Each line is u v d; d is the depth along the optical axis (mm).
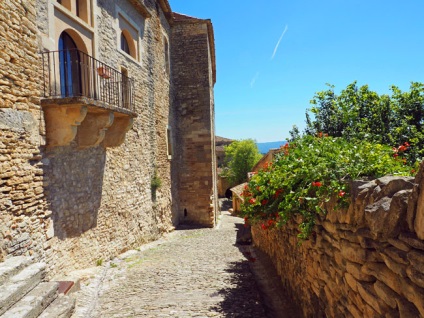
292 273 5156
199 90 16469
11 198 4684
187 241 11539
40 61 5578
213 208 16562
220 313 4312
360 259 2633
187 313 4312
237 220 20609
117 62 9008
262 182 5215
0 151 4473
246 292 5254
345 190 3086
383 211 2227
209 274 6441
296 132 7602
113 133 7945
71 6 6770
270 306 5012
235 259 7992
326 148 4320
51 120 5637
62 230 6148
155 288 5578
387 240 2242
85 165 7141
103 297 5160
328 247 3453
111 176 8508
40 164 5449
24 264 4340
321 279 3723
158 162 12906
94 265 7352
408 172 3447
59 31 6270
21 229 4871
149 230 11422
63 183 6227
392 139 6324
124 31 9961
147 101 11703
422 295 1830
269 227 5203
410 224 1998
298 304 4754
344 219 2986
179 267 7117
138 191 10516
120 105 9008
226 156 42375
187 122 16562
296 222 4805
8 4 4703
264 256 8250
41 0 5656
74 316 4109
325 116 7602
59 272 5965
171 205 14812
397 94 6867
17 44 4895
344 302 3014
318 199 3578
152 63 12430
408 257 1951
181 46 16469
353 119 7059
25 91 5070
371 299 2443
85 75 7180
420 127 6512
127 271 6945
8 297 3359
